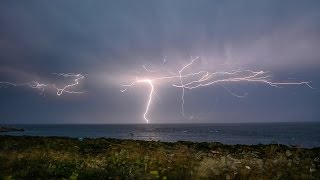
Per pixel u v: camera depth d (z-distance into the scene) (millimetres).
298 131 137500
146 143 22469
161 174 9977
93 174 9953
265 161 13188
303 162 12805
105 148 19312
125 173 10062
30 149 16859
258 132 124938
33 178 9734
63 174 10094
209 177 9391
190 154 15281
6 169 10750
